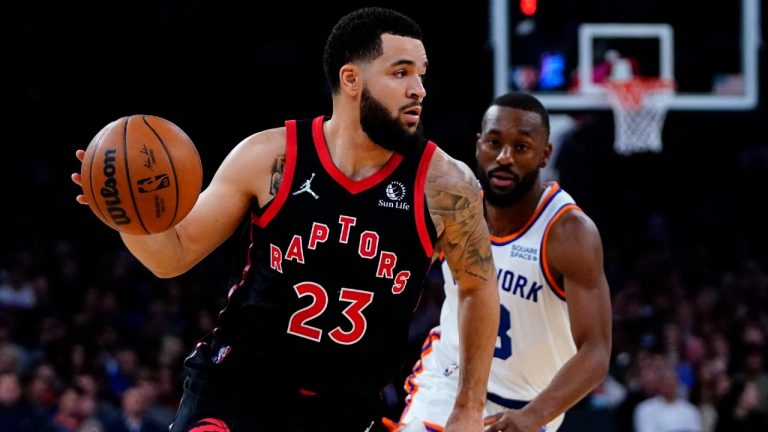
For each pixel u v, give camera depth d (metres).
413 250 6.02
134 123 5.68
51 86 28.83
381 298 6.00
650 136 19.88
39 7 29.03
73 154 28.11
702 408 18.61
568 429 16.48
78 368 17.05
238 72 29.34
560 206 7.91
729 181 31.39
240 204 6.00
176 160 5.62
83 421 15.81
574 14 19.83
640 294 23.98
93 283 21.94
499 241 8.08
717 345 20.78
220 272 23.30
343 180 5.95
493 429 7.10
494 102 8.05
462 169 6.18
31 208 26.70
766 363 20.77
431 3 30.31
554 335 8.04
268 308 5.97
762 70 20.31
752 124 31.14
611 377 19.05
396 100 5.89
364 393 6.27
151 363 17.95
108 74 29.03
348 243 5.91
